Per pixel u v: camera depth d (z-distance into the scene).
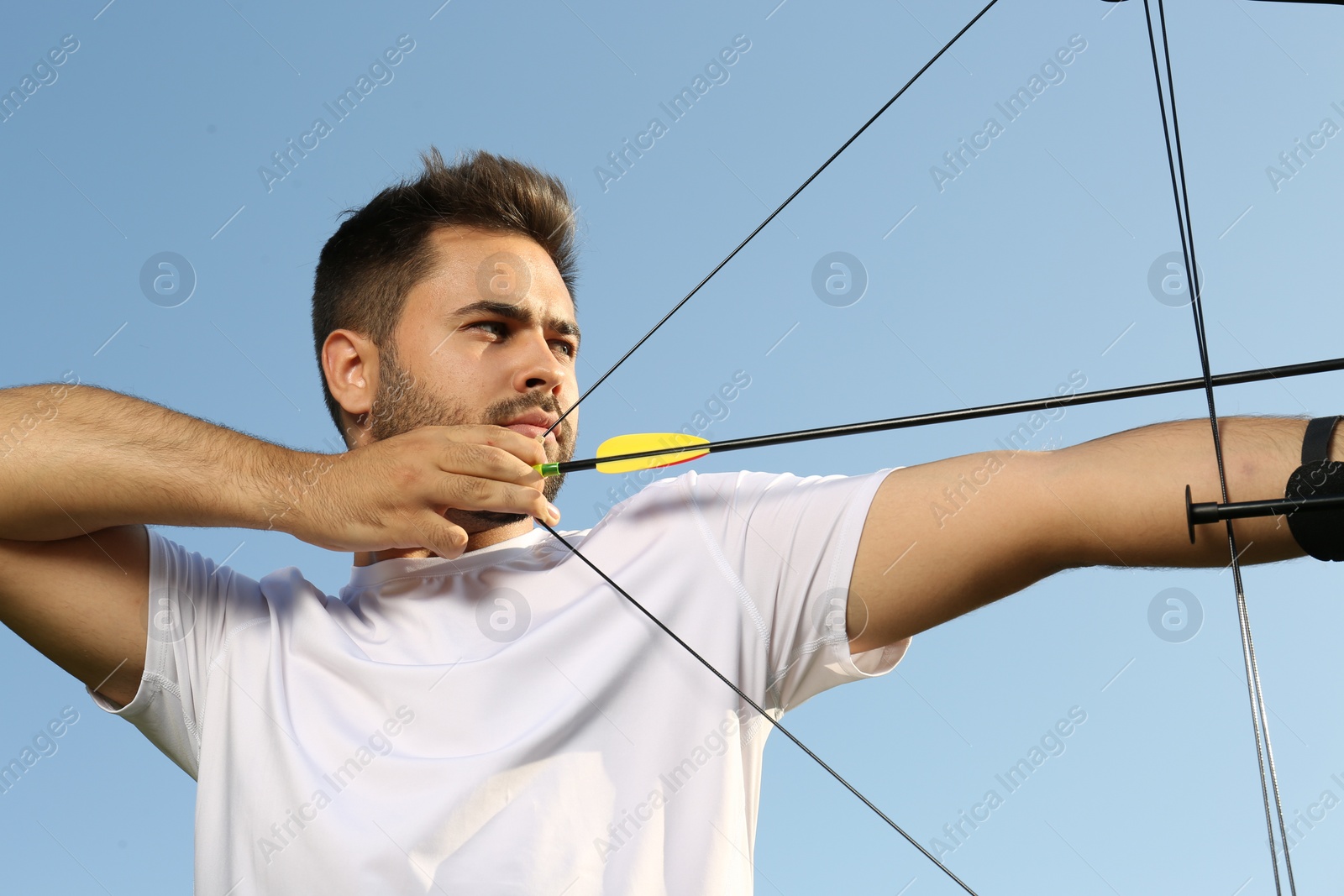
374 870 1.00
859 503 1.10
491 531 1.21
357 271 1.36
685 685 1.08
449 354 1.26
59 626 1.16
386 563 1.21
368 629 1.16
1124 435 1.02
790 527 1.12
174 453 1.16
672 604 1.11
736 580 1.12
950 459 1.11
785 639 1.12
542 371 1.24
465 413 1.25
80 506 1.14
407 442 1.11
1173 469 0.95
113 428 1.18
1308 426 0.92
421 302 1.29
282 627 1.17
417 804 1.02
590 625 1.11
